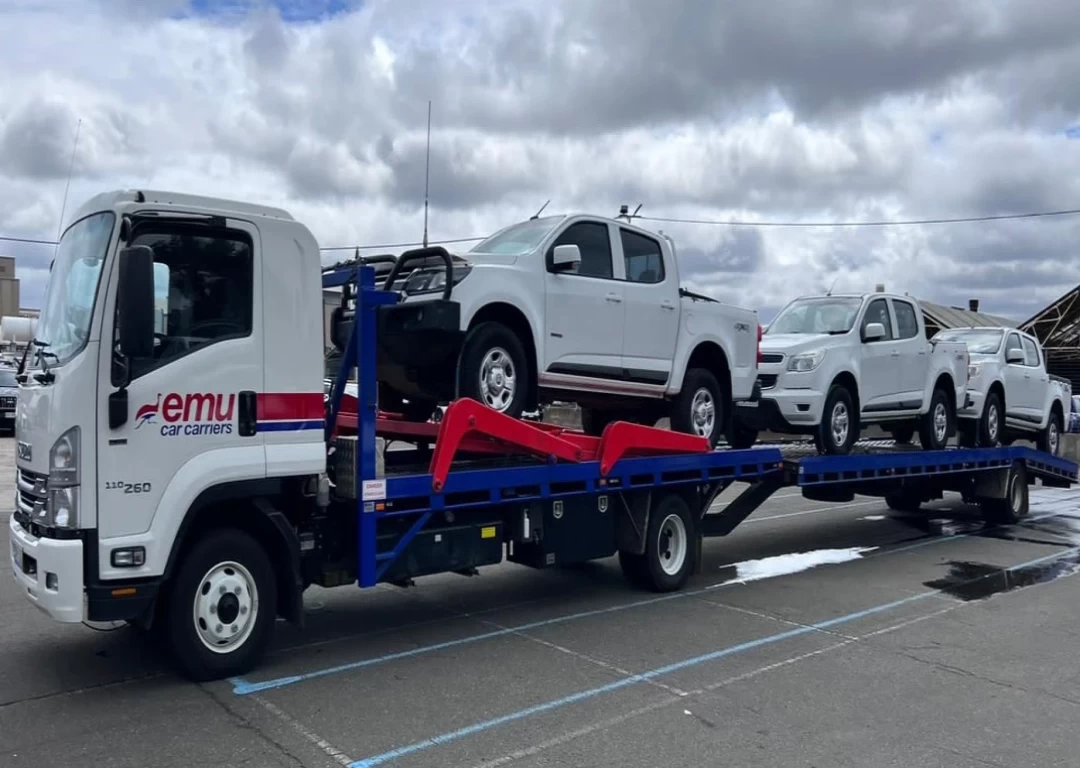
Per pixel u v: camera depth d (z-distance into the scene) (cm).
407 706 535
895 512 1536
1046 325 3912
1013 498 1394
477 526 708
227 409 552
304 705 532
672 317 894
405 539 647
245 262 563
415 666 614
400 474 667
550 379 780
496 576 932
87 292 523
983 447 1415
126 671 585
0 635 663
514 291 743
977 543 1220
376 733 492
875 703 560
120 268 493
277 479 577
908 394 1198
